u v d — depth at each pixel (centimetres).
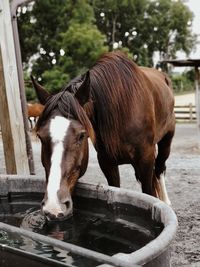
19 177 290
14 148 435
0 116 435
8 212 265
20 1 457
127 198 229
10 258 146
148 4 3906
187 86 3959
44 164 238
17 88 438
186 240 366
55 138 228
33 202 286
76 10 2791
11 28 435
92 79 292
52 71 2494
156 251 142
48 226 230
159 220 198
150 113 335
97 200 247
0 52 425
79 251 126
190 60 1073
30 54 2834
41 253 139
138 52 3725
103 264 118
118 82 305
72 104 240
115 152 314
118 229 219
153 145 346
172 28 4016
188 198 520
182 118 1956
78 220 237
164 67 3784
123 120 310
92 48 2572
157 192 429
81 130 234
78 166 235
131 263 122
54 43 2675
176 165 766
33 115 1519
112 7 3641
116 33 3753
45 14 2786
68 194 223
